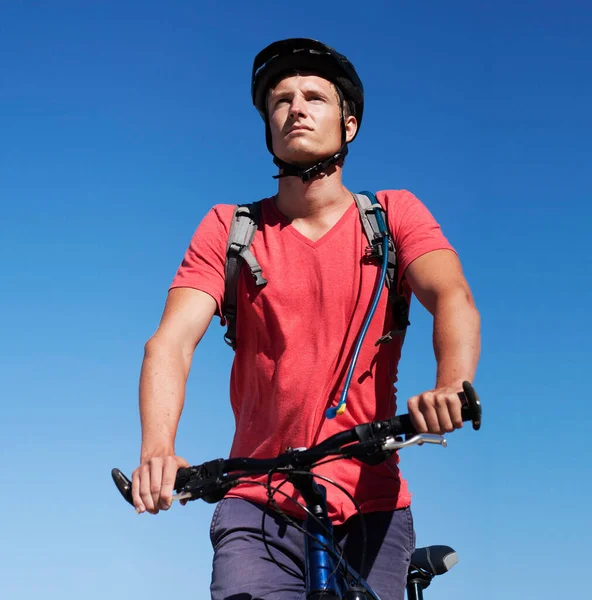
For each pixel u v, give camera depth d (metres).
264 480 3.12
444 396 2.39
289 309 3.27
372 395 3.21
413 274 3.20
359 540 3.08
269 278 3.33
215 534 3.14
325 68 3.58
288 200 3.50
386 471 3.14
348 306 3.27
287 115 3.51
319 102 3.55
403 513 3.17
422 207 3.44
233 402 3.46
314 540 2.66
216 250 3.41
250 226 3.46
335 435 2.47
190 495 2.57
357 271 3.30
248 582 2.90
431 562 3.68
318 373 3.18
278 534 3.04
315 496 2.67
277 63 3.58
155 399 2.97
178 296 3.31
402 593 3.07
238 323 3.38
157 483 2.56
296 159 3.48
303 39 3.57
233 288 3.37
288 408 3.16
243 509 3.12
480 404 2.34
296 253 3.35
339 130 3.57
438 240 3.26
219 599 2.91
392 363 3.30
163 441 2.85
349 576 2.80
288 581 2.94
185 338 3.20
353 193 3.56
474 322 2.95
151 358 3.09
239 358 3.39
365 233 3.35
